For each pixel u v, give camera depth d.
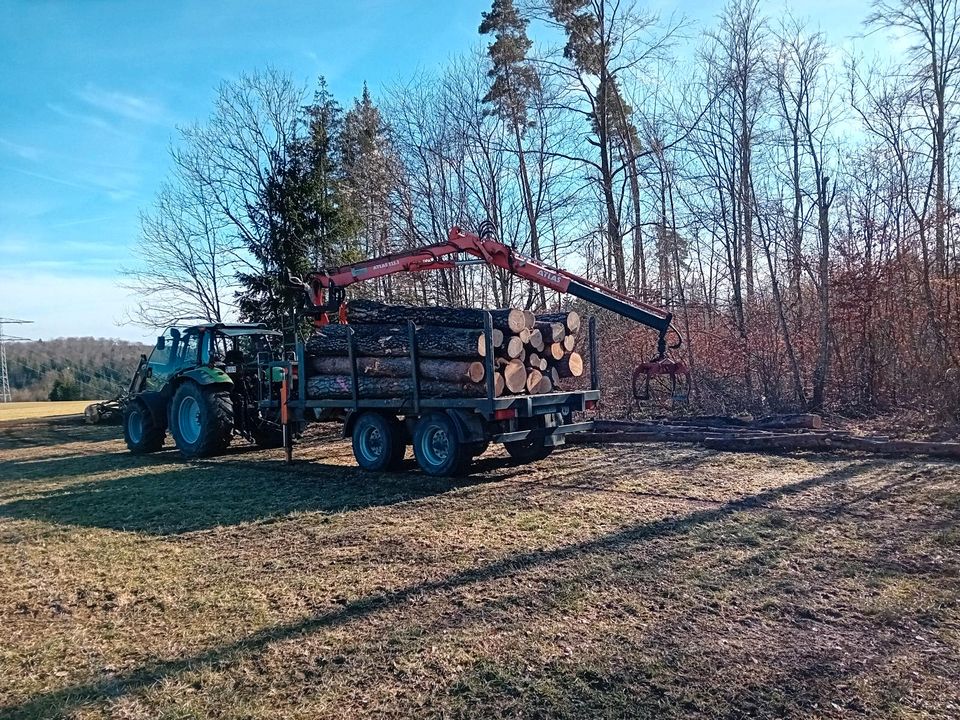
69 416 22.77
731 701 2.92
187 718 2.96
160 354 12.25
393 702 3.02
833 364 12.98
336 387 9.12
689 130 15.99
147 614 4.19
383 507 6.60
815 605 3.88
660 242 16.80
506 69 18.62
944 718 2.76
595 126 19.06
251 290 17.83
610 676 3.15
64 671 3.47
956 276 11.29
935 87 12.89
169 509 6.95
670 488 6.76
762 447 8.64
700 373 13.25
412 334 8.12
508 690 3.07
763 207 14.60
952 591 4.02
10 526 6.56
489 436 7.78
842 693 2.96
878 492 6.28
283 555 5.25
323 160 17.92
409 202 18.00
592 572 4.50
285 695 3.12
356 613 4.03
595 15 17.77
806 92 14.02
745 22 15.37
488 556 4.93
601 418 12.19
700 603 3.96
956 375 10.51
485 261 9.00
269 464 9.73
